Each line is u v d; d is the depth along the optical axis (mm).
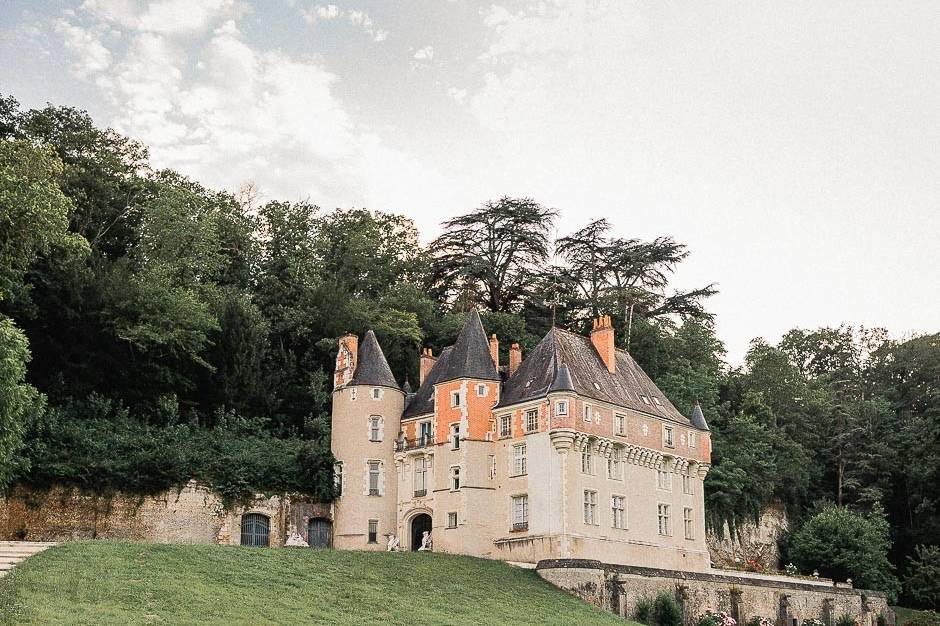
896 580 90938
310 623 42969
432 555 62250
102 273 75250
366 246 102375
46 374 71562
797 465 100625
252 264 98312
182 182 97500
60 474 62969
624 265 104938
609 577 61781
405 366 91312
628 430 73062
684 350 105812
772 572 86875
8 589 39625
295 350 89625
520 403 70000
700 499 79250
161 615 39844
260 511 69812
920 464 101125
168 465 66750
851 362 134250
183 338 74938
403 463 74125
